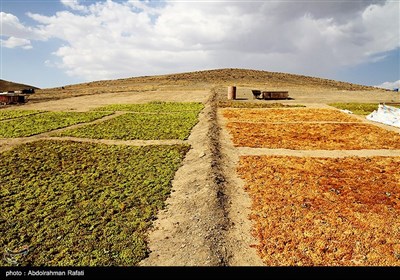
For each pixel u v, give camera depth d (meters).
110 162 24.20
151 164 23.56
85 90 106.38
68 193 18.53
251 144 29.62
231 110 50.81
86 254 12.81
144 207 16.81
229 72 157.75
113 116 46.97
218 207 16.00
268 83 124.44
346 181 20.23
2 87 143.12
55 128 37.69
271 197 17.58
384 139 31.61
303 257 12.23
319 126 37.88
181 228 14.55
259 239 13.56
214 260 11.94
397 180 20.48
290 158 25.19
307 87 114.88
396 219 15.34
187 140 31.33
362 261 12.05
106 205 16.98
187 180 20.17
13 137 33.16
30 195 18.16
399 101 63.88
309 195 17.95
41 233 14.34
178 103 61.47
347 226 14.53
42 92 108.62
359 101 63.97
